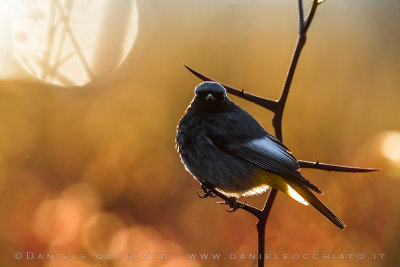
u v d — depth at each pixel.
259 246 4.91
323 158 13.70
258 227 4.94
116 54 13.21
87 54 10.59
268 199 4.96
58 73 10.12
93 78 12.85
